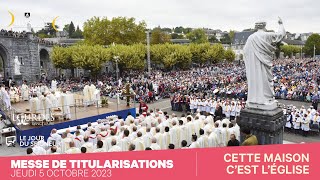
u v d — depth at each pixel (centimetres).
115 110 2788
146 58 7669
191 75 6194
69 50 6278
